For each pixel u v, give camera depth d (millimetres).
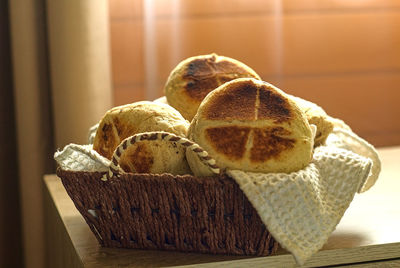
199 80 896
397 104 1822
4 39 1515
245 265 781
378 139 1832
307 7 1713
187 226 785
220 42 1675
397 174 1088
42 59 1502
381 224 873
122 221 807
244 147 771
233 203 768
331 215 786
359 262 811
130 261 787
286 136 778
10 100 1542
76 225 900
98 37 1455
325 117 899
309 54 1740
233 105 787
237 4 1668
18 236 1587
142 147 795
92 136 946
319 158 809
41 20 1487
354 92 1791
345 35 1755
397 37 1785
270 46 1709
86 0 1427
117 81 1643
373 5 1754
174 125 811
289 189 763
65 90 1441
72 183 800
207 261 779
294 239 758
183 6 1637
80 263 796
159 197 776
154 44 1635
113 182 781
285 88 1743
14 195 1575
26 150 1482
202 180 755
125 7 1611
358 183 800
